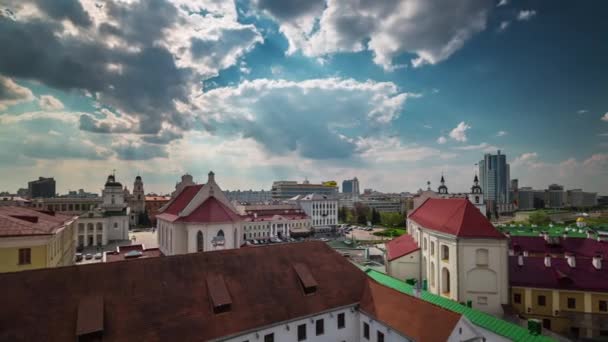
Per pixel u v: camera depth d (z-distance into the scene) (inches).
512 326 1173.7
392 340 1086.4
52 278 925.8
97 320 865.5
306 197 6840.6
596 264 1739.7
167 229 2277.3
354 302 1278.3
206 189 2235.5
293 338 1126.4
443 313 992.9
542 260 1835.6
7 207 1747.0
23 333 796.6
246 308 1080.2
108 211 4864.7
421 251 2239.2
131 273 1029.2
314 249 1444.4
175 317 969.5
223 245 1951.3
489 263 1663.4
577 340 1577.3
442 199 2279.8
